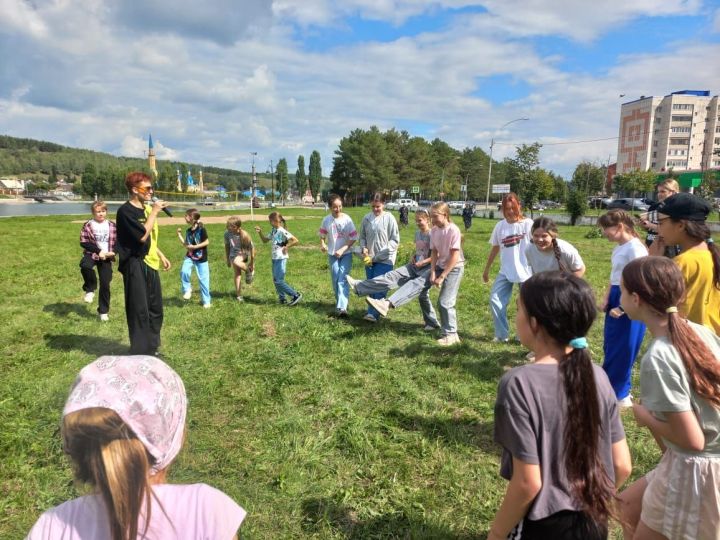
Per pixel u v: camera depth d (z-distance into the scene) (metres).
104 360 1.25
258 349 6.06
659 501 2.06
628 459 1.83
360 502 3.18
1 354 5.96
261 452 3.71
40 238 20.44
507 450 1.72
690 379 1.90
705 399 1.90
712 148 102.94
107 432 1.09
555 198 76.62
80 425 1.10
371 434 3.98
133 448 1.11
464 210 29.36
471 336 6.74
